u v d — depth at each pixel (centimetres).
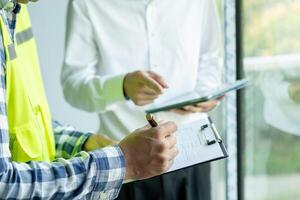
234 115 208
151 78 143
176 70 160
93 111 160
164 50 159
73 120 202
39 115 104
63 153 118
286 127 202
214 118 205
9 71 90
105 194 85
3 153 73
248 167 214
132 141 88
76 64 161
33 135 97
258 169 214
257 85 204
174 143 92
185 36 160
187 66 161
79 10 158
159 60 160
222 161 213
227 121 208
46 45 201
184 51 160
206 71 168
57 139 121
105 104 154
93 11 157
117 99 151
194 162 102
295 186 207
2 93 77
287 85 196
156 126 92
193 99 129
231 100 206
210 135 110
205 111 151
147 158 87
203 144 107
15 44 97
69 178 79
